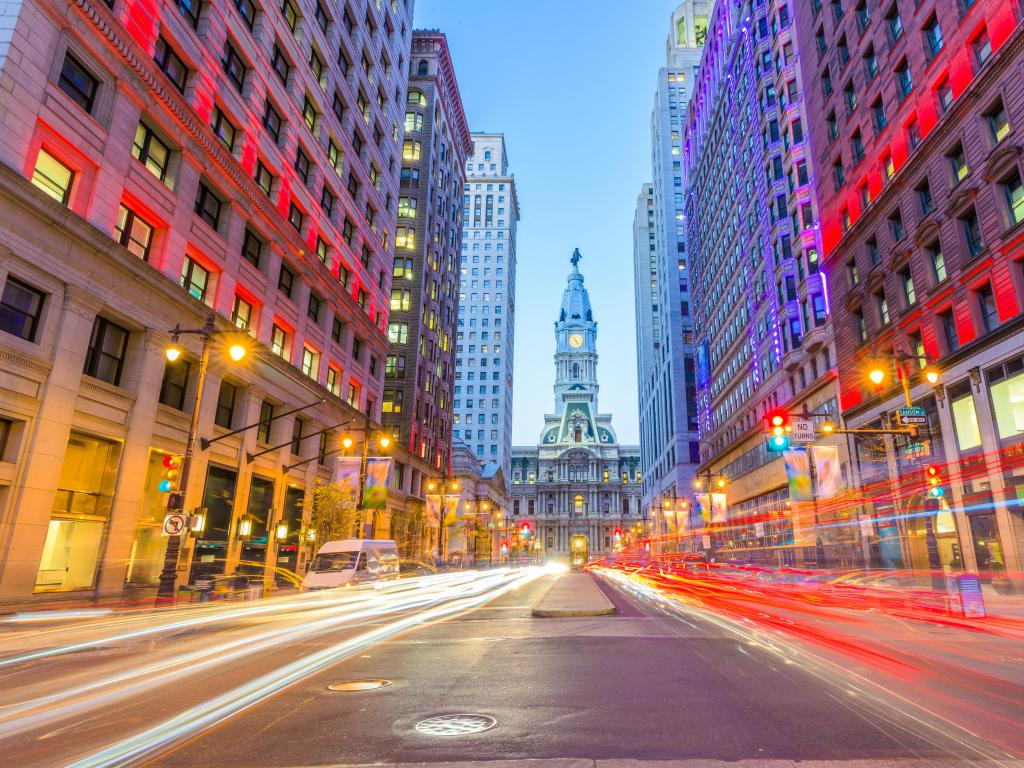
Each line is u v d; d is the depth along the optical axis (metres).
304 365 38.84
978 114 27.64
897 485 34.50
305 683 8.10
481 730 5.91
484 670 8.91
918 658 9.80
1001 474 26.11
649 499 131.00
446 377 84.50
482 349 154.12
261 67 32.88
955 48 29.44
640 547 139.38
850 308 40.31
